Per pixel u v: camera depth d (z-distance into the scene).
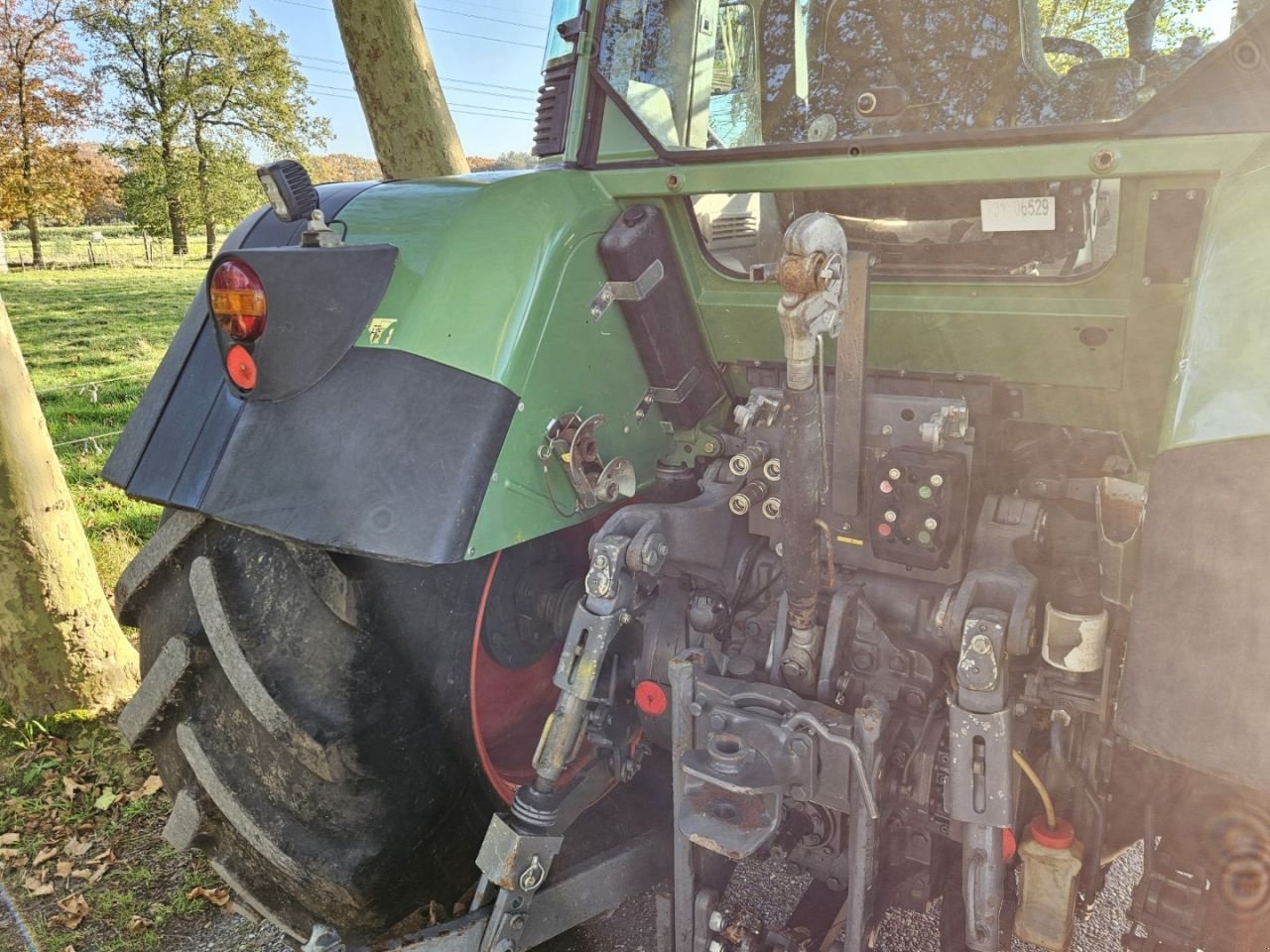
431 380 1.51
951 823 1.69
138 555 1.76
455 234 1.63
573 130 1.88
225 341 1.60
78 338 14.12
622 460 1.73
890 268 1.76
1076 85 1.58
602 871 1.80
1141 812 1.59
